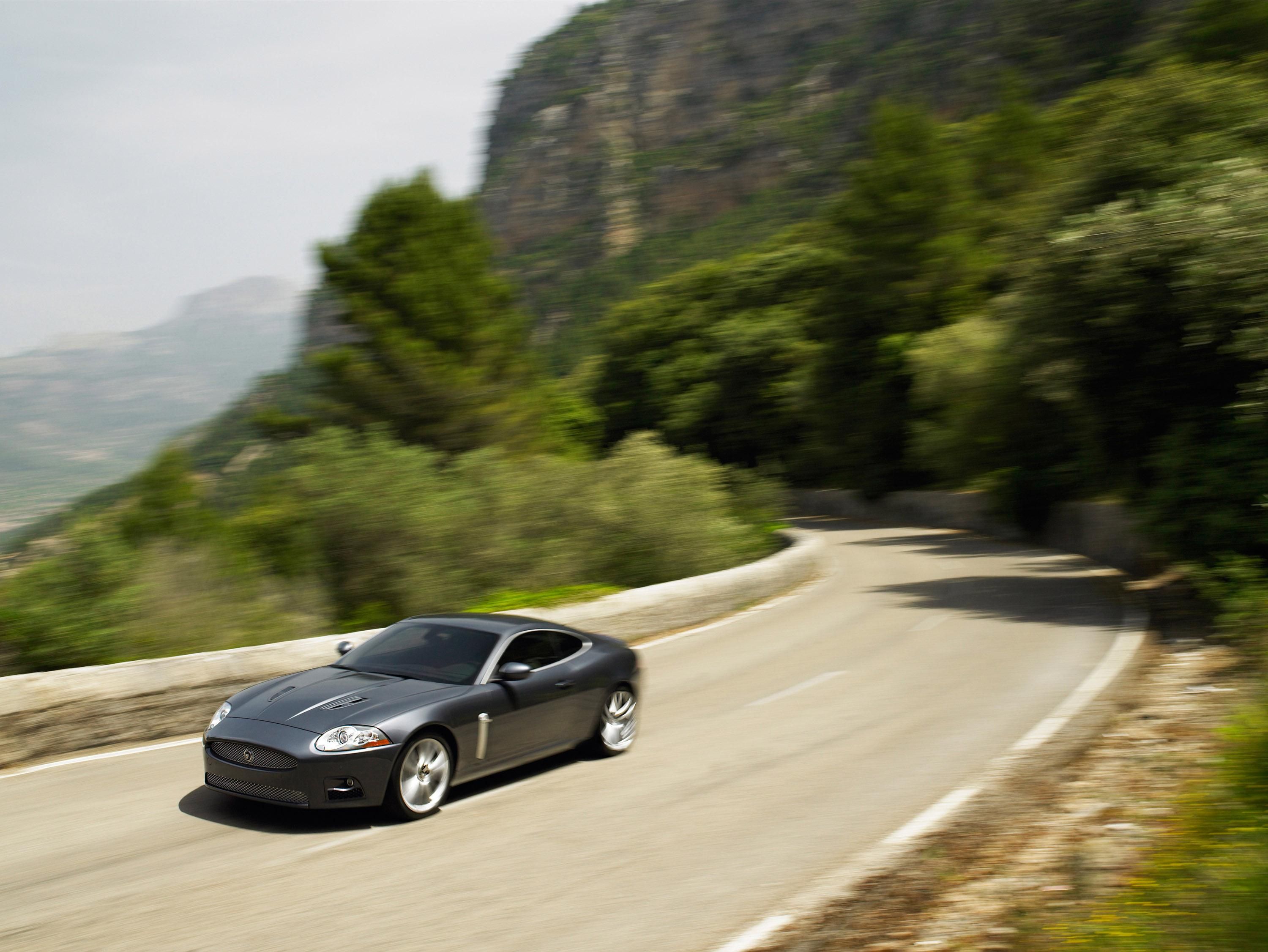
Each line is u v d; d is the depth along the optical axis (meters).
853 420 54.97
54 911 5.39
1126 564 24.39
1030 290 19.05
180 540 15.31
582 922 5.25
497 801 7.56
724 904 5.52
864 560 30.00
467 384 24.31
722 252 167.00
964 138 60.00
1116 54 106.38
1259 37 38.03
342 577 16.23
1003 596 20.28
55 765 8.63
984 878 5.90
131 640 12.37
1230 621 11.91
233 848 6.45
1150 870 5.31
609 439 80.25
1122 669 12.30
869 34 192.38
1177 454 15.87
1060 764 8.38
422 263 24.58
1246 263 14.72
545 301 184.12
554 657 8.62
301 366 25.73
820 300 59.25
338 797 6.72
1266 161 17.19
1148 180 18.70
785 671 13.12
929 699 11.09
